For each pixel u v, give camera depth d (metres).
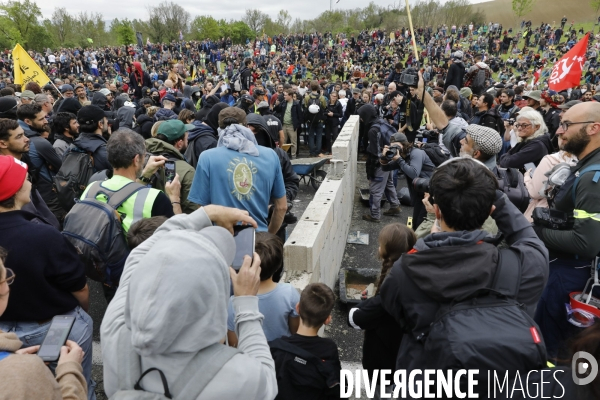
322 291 2.23
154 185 3.47
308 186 8.48
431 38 54.16
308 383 2.07
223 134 3.01
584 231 2.46
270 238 2.44
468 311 1.51
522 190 3.29
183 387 1.13
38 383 1.14
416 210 4.23
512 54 47.41
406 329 1.72
